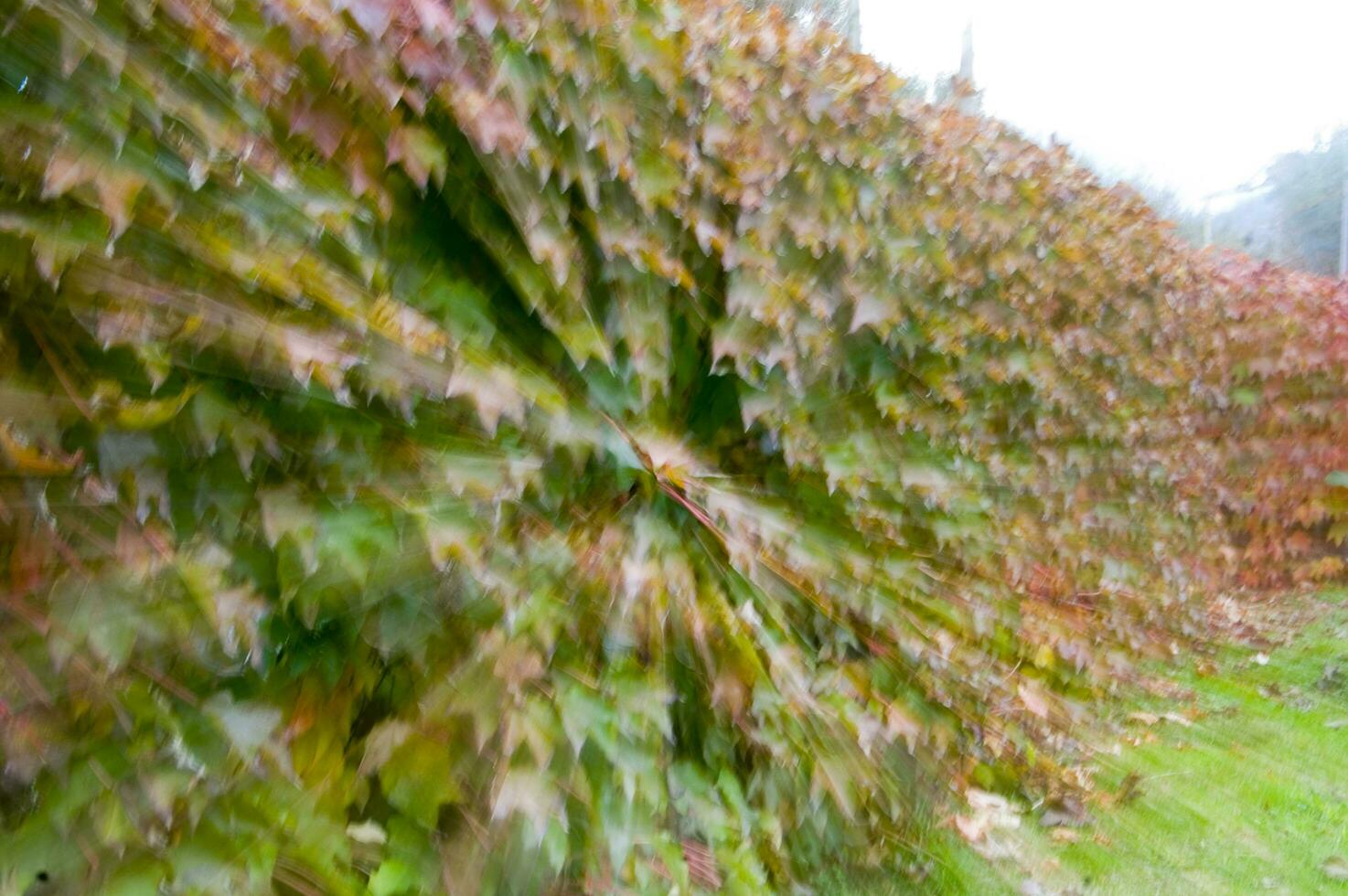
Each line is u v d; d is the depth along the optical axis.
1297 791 2.90
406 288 1.59
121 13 1.20
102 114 1.17
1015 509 2.88
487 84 1.61
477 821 1.46
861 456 2.38
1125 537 3.54
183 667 1.24
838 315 2.37
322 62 1.38
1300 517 5.30
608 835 1.59
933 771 2.45
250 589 1.27
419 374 1.45
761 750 2.00
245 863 1.21
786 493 2.32
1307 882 2.40
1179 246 4.45
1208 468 4.41
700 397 2.25
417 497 1.46
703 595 1.96
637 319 1.97
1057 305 3.17
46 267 1.10
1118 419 3.42
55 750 1.10
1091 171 3.92
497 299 1.79
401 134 1.47
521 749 1.49
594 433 1.79
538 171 1.70
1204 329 4.43
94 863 1.11
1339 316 5.43
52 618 1.10
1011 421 2.85
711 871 1.83
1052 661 2.88
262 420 1.35
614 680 1.68
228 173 1.27
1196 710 3.55
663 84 2.01
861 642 2.35
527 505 1.67
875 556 2.38
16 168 1.13
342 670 1.47
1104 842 2.55
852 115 2.46
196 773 1.19
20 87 1.15
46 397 1.14
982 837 2.50
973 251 2.79
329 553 1.34
